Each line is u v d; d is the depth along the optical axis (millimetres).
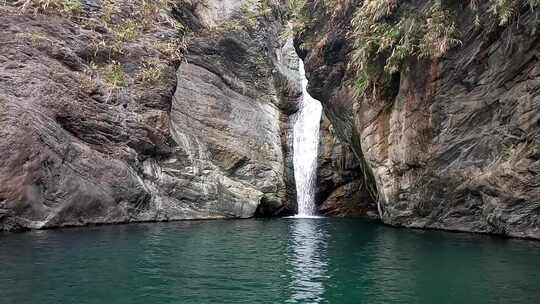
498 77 12398
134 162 16578
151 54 18750
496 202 12453
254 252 9969
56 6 16453
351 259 9219
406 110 15039
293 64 28219
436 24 13188
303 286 7023
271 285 7062
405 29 14445
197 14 23891
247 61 24594
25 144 12648
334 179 23469
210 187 19297
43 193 13055
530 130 11500
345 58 18422
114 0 18984
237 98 23516
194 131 20438
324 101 20656
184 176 18594
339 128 20719
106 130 15953
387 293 6664
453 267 8414
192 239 11727
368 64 15891
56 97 14633
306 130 25438
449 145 13789
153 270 7809
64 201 13523
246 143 22281
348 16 18125
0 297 5992
